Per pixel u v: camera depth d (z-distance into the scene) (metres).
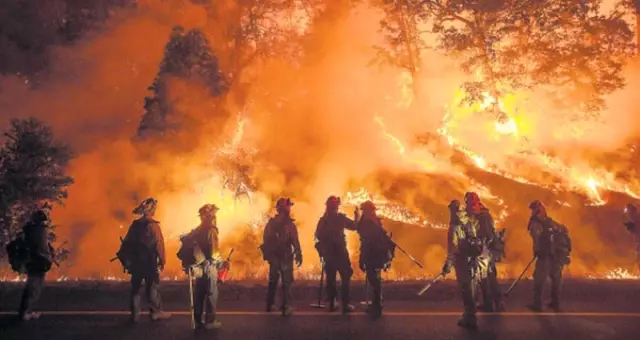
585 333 8.46
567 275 13.15
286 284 9.88
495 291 10.18
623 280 12.03
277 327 8.92
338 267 10.10
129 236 9.38
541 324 9.07
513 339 8.13
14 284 11.92
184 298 11.44
